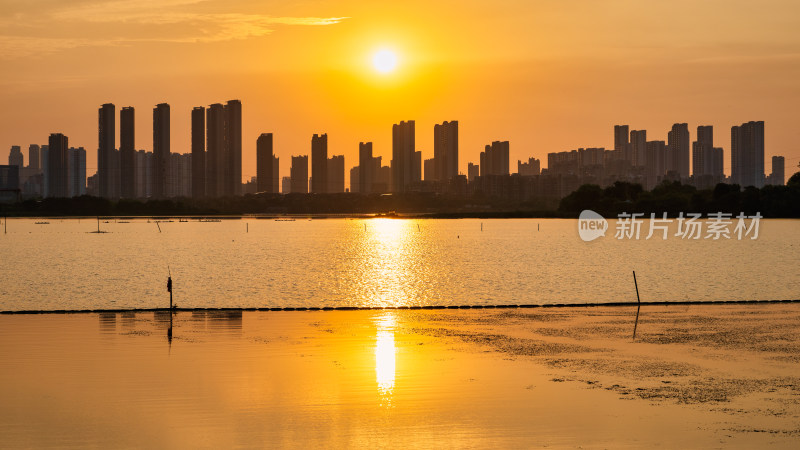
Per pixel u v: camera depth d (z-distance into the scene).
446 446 15.85
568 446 15.78
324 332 28.23
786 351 24.61
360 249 121.56
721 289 56.97
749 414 17.77
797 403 18.62
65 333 27.73
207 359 23.42
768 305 35.59
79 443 16.05
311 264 87.25
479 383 20.61
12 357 23.61
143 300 50.00
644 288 57.78
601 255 102.69
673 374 21.53
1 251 115.25
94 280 66.81
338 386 20.34
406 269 78.94
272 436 16.47
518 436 16.41
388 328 29.23
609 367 22.42
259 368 22.30
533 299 49.72
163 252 113.12
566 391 19.81
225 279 67.31
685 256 99.75
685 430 16.66
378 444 15.99
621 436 16.33
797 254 103.12
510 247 125.75
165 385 20.39
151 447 15.83
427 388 20.16
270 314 32.75
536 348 25.23
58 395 19.45
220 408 18.39
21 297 52.53
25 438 16.34
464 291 55.88
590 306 35.50
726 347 25.27
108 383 20.58
